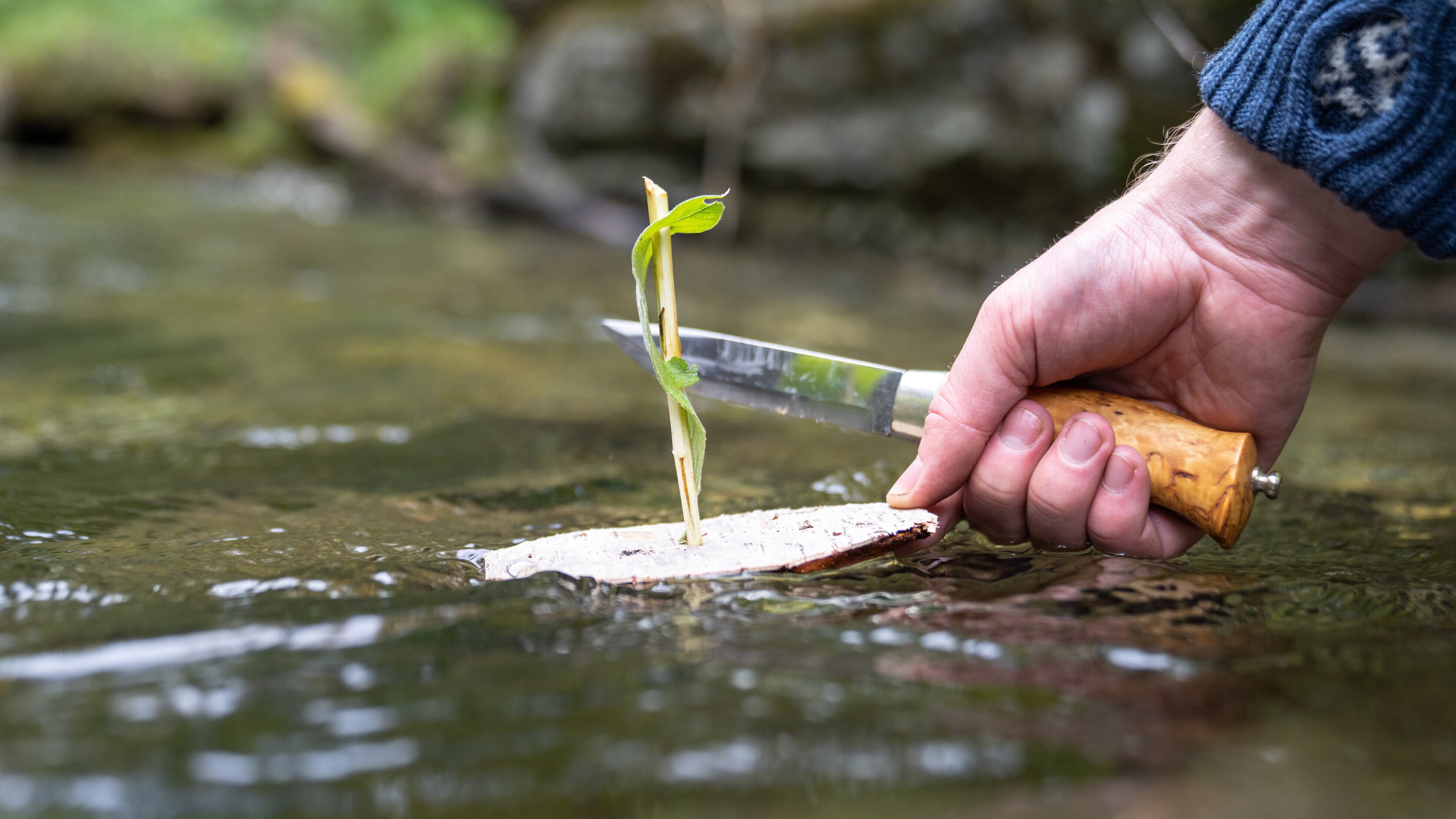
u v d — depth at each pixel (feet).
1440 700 2.09
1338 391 4.09
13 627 2.21
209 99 12.80
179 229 7.92
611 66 8.99
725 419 3.45
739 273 7.20
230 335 4.38
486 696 2.07
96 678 2.10
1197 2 5.22
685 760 1.98
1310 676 2.13
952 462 2.51
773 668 2.14
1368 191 2.32
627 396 3.60
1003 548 2.55
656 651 2.17
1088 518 2.49
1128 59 6.76
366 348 4.22
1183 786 1.96
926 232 7.75
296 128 11.81
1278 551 2.56
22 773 1.95
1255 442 2.60
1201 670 2.15
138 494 2.74
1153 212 2.51
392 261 7.00
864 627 2.24
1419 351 5.15
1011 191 7.36
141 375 3.61
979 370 2.50
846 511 2.52
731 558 2.41
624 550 2.43
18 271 5.71
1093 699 2.08
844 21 7.85
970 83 7.42
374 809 1.93
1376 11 2.30
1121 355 2.54
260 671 2.12
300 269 6.42
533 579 2.35
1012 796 1.95
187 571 2.39
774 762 1.98
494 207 9.73
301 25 13.28
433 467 2.97
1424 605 2.32
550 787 1.95
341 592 2.32
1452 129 2.29
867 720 2.04
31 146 12.80
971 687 2.10
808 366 2.59
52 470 2.86
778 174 8.27
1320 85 2.35
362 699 2.06
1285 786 1.97
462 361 4.06
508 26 12.40
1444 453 3.23
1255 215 2.46
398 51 12.87
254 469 2.92
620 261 7.58
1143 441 2.47
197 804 1.92
